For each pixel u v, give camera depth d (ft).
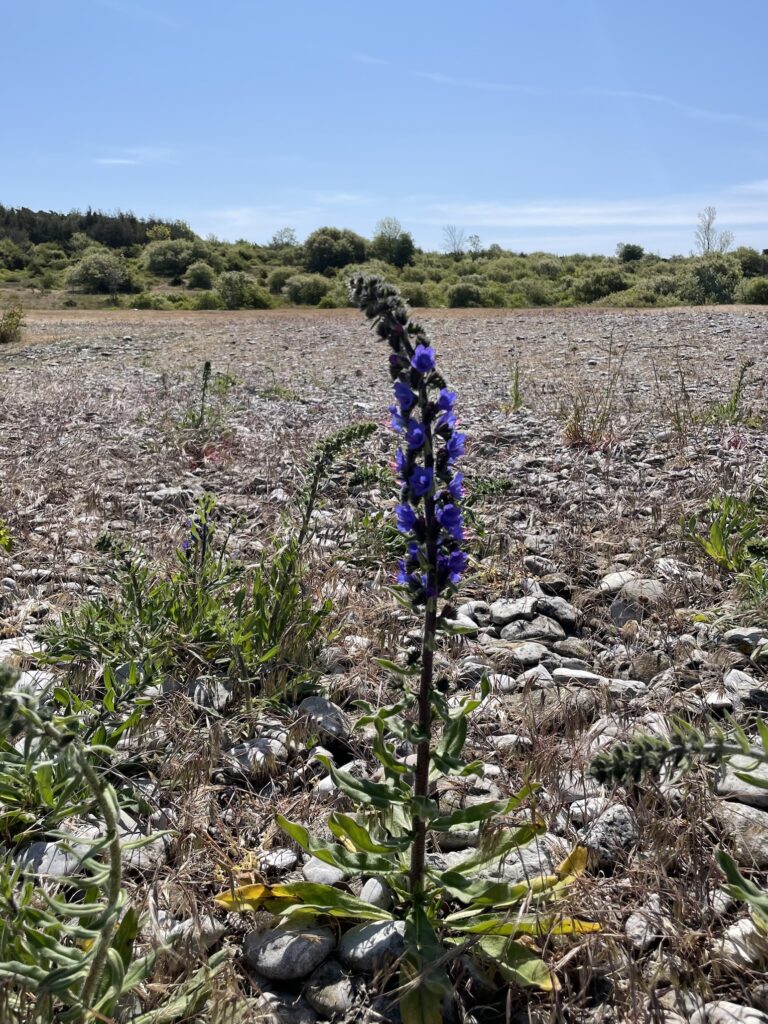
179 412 8.13
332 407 8.75
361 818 2.17
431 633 1.79
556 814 2.22
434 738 2.62
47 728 1.38
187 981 1.71
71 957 1.53
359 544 4.15
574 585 3.85
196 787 2.39
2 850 2.15
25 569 4.02
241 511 4.98
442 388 1.72
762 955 1.77
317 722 2.68
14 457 6.23
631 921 1.88
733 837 2.11
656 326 17.40
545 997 1.75
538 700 2.82
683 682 2.96
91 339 18.29
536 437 6.89
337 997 1.77
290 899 1.94
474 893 1.86
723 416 7.13
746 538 3.93
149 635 2.95
